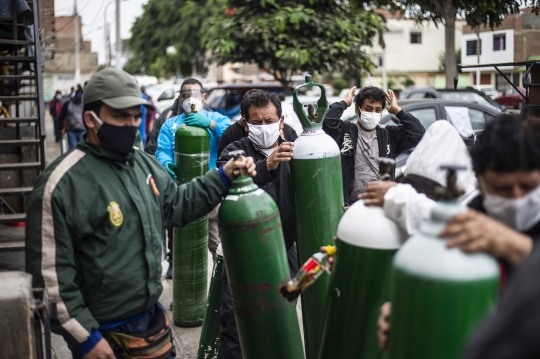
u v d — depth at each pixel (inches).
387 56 1850.4
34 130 358.0
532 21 722.8
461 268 62.6
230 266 111.6
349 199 178.4
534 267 48.8
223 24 592.7
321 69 578.9
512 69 935.0
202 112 222.7
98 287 100.1
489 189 69.4
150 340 104.4
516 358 46.7
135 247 102.1
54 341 192.7
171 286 240.4
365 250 89.2
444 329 63.3
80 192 98.4
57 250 97.3
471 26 502.6
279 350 112.2
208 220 204.5
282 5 584.7
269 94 151.2
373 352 90.9
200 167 179.2
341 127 177.9
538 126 67.3
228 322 143.3
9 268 273.1
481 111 348.5
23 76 310.8
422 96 626.5
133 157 105.2
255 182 135.0
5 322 89.2
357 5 545.6
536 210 67.9
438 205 67.1
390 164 93.9
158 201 108.1
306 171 123.5
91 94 100.2
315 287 124.9
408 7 532.1
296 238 128.8
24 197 337.4
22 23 349.4
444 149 89.6
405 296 65.6
